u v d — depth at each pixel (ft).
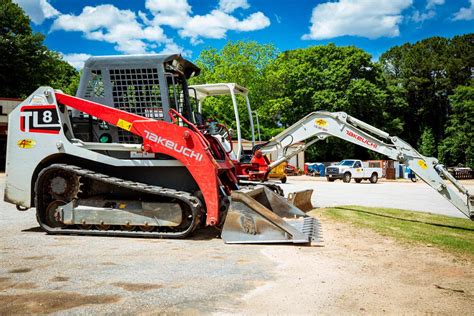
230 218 19.75
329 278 13.74
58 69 136.56
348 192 57.47
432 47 195.42
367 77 150.00
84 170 21.63
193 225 20.18
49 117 22.13
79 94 23.11
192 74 26.13
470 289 12.63
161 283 13.05
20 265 15.19
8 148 22.57
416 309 10.87
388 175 117.91
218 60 128.36
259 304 11.19
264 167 35.27
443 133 181.98
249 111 36.09
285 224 19.16
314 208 34.78
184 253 17.44
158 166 21.68
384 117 151.53
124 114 21.67
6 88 120.88
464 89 145.38
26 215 29.25
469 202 24.66
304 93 145.18
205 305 11.07
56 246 18.71
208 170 20.43
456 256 17.08
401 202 42.80
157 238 20.76
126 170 22.63
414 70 187.21
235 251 17.88
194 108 31.63
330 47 147.74
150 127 21.31
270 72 132.98
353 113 144.97
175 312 10.53
